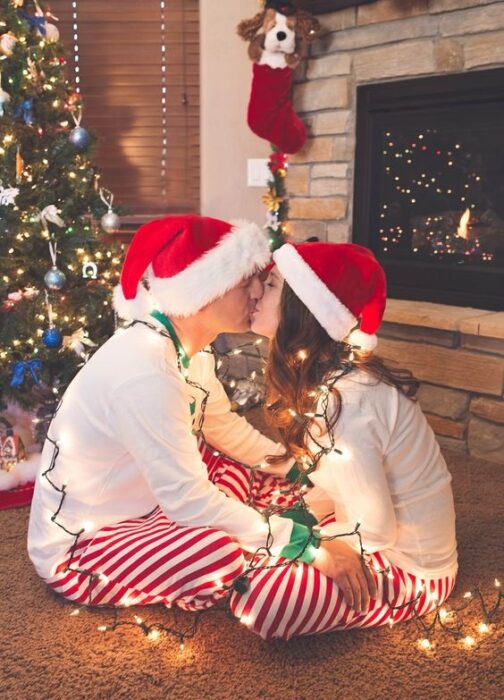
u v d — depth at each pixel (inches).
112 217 96.2
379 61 112.3
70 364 92.9
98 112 141.4
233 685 53.8
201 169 138.9
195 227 54.9
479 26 100.0
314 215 126.0
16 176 89.7
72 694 52.9
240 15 133.0
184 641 58.7
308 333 54.1
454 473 94.6
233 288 55.5
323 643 58.5
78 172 95.2
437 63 105.3
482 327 95.4
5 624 61.1
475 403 99.2
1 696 52.6
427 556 58.6
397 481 56.6
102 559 58.4
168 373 55.1
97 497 59.4
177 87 140.7
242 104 136.0
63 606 63.6
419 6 105.7
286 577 54.7
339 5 114.0
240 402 118.7
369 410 53.3
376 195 117.3
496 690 53.4
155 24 137.9
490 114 101.9
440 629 60.4
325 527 57.9
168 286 55.3
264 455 70.3
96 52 139.0
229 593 62.1
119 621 61.3
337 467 54.1
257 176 137.7
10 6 90.4
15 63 90.4
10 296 91.0
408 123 111.4
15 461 89.5
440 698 52.6
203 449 70.7
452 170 108.9
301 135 122.7
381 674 55.0
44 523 60.5
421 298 111.8
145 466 54.6
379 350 108.0
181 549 55.3
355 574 55.1
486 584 68.0
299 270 52.7
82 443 57.4
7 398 93.8
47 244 95.1
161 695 52.8
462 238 109.2
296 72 124.3
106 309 100.3
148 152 143.5
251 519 56.1
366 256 54.4
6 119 90.0
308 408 55.4
